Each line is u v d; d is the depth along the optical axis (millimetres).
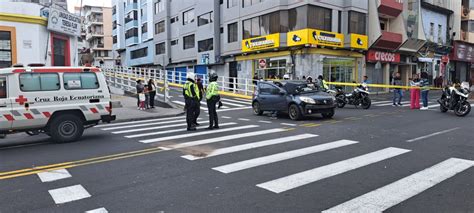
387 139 9047
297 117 13383
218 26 37688
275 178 5875
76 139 9914
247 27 32219
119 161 7301
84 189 5520
